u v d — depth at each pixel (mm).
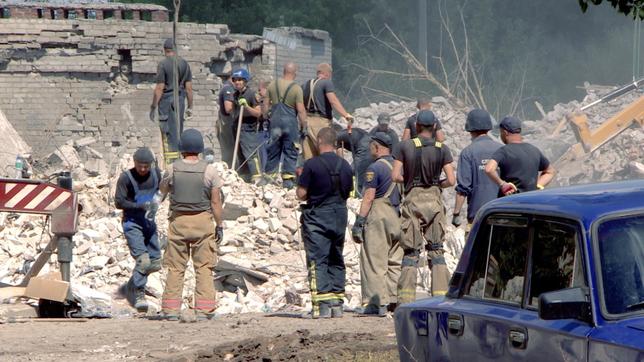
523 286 22000
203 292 43000
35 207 44812
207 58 101250
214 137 101562
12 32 99000
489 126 40719
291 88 63406
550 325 20469
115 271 52312
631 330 18938
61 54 99688
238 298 51312
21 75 99500
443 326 23859
